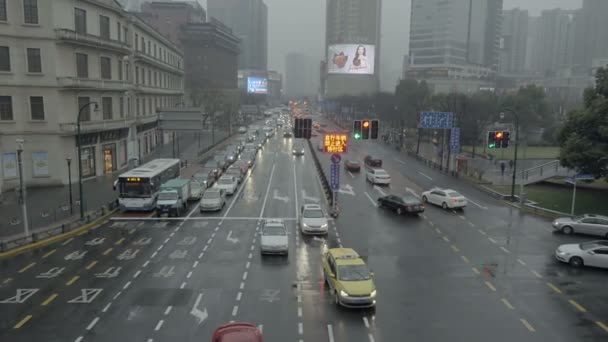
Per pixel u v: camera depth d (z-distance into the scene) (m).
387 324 20.12
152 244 31.42
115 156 60.31
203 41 165.50
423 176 61.38
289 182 55.94
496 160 74.00
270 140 110.50
